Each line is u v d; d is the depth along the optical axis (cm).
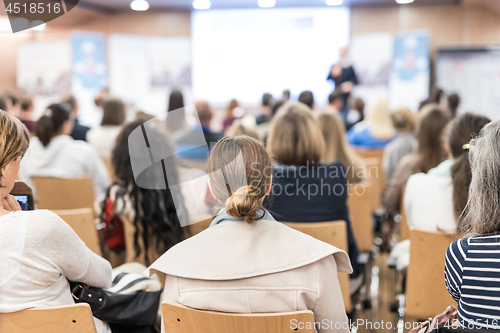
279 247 97
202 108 312
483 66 697
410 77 719
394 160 307
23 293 100
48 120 279
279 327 91
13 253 99
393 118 312
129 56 805
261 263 95
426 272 153
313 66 783
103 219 190
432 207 169
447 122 229
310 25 777
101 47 789
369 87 746
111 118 366
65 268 105
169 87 822
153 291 127
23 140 107
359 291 180
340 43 771
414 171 236
